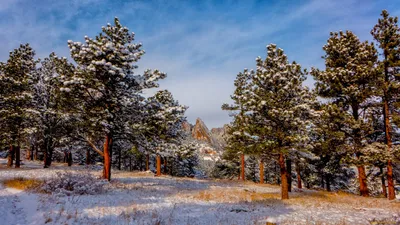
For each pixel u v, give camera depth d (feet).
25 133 92.63
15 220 27.40
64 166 117.19
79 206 35.99
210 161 226.17
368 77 66.44
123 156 190.80
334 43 77.87
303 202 51.26
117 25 66.80
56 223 27.27
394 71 65.77
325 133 69.15
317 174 117.60
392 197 61.57
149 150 70.64
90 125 61.41
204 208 41.98
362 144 67.97
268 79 56.03
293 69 56.80
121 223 29.14
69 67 63.72
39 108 97.19
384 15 67.00
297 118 53.26
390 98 64.95
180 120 108.27
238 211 40.42
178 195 55.21
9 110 91.56
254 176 172.55
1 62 97.30
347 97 73.15
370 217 36.91
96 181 52.31
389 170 63.05
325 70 77.61
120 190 54.49
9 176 64.85
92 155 184.24
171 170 174.81
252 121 57.82
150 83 67.77
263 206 45.93
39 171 82.17
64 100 61.41
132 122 68.13
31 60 102.22
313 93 69.21
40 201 36.86
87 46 60.90
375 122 72.08
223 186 84.89
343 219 35.01
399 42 64.39
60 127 82.94
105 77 62.90
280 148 54.03
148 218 32.30
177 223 31.12
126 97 65.16
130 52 66.49
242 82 65.41
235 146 58.75
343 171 110.52
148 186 67.92
